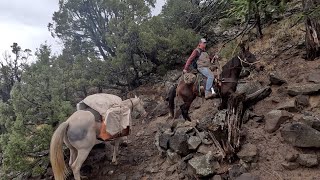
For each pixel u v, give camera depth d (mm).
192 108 6020
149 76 7758
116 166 5082
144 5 8023
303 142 3949
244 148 4184
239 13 4555
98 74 7219
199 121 5133
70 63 8180
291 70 5512
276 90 5215
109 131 4562
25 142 4934
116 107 4742
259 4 4637
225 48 6902
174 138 4777
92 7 8297
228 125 4172
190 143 4609
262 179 3803
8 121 5492
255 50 6664
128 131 4895
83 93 7160
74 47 8438
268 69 5852
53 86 5738
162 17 8477
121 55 7020
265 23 7262
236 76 5008
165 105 6453
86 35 8594
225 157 4176
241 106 4227
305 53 5750
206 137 4660
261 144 4277
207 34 8180
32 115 5363
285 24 6691
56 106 5344
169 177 4484
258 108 5004
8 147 4895
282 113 4426
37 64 6152
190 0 8719
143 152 5328
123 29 7434
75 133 4395
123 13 7832
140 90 7391
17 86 5812
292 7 6961
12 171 5406
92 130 4520
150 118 6355
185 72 5156
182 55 7734
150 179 4609
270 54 6277
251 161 4039
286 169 3855
